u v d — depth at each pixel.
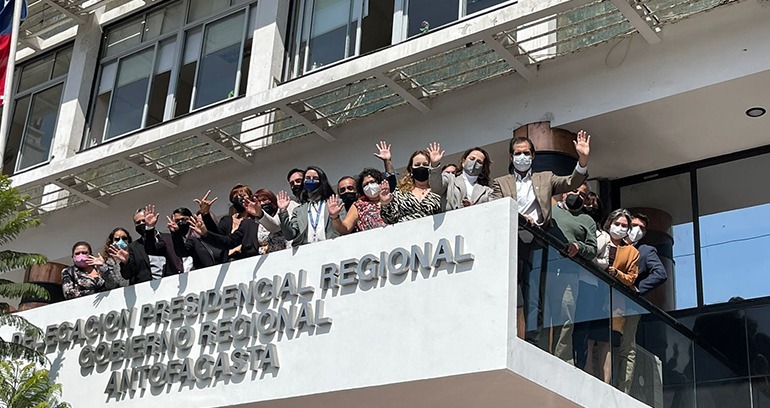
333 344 8.61
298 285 9.05
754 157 10.69
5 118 11.99
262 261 9.44
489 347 7.68
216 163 13.06
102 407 9.94
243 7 13.72
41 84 15.80
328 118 11.81
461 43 9.99
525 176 8.77
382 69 10.52
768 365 9.84
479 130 10.92
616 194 11.39
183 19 14.40
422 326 8.12
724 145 10.66
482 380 7.81
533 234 8.24
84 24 15.32
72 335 10.55
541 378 7.82
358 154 11.78
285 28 13.20
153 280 10.20
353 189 9.69
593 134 10.57
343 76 10.73
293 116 11.60
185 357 9.58
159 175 13.23
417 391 8.23
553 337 8.13
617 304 8.90
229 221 10.35
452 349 7.88
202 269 9.86
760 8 9.62
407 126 11.49
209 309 9.59
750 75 9.49
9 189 10.55
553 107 10.52
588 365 8.40
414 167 8.86
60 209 14.57
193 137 12.38
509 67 10.68
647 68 10.09
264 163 12.61
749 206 10.55
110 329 10.27
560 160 10.34
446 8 11.55
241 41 13.53
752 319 10.12
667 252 10.88
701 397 9.58
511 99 10.83
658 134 10.49
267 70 12.89
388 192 8.75
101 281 11.33
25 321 10.27
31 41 15.94
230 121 11.72
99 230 14.13
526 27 9.80
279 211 9.52
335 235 9.37
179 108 13.86
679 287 10.70
